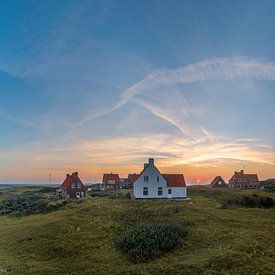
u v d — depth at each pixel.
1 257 29.73
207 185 111.12
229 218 42.31
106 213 46.16
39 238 34.94
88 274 25.77
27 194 101.69
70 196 85.75
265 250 29.42
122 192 88.25
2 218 54.31
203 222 40.00
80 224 40.22
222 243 31.36
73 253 30.88
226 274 24.66
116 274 25.69
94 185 132.50
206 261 27.00
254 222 40.09
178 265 26.70
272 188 95.88
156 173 71.25
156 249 30.17
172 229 35.28
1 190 120.31
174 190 71.12
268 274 24.70
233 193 71.31
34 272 26.02
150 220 41.66
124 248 31.23
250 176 113.19
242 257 27.52
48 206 57.91
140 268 26.77
